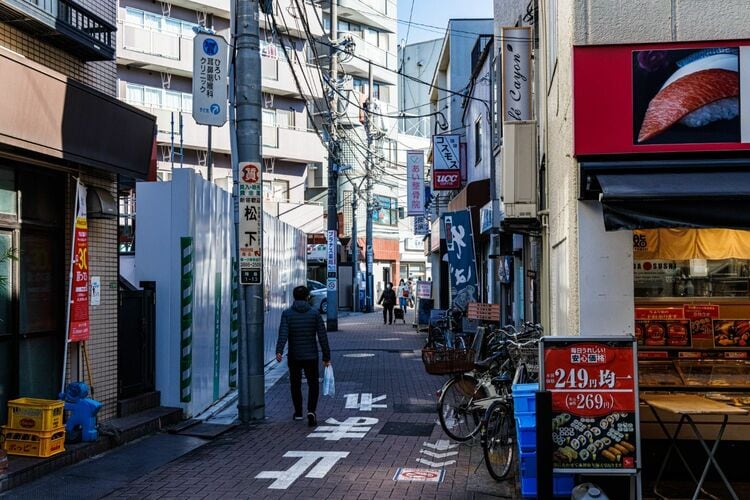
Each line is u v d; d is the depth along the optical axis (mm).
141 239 10711
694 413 5746
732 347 7023
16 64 6773
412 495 6762
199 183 11117
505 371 9172
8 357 7527
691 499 6309
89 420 8102
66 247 8422
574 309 6574
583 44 6527
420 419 10492
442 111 33625
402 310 32344
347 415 10930
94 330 8898
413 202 31109
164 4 33469
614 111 6422
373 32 45969
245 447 8891
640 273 7141
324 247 39938
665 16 6523
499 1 18266
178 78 34094
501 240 17844
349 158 43938
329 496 6738
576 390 5906
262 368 10805
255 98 10961
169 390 10492
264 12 12289
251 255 10789
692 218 5605
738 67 6387
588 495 5449
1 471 6680
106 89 9328
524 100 13305
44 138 7398
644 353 7078
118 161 9031
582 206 6434
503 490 6926
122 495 6805
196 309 10875
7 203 7547
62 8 7941
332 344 22047
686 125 6375
